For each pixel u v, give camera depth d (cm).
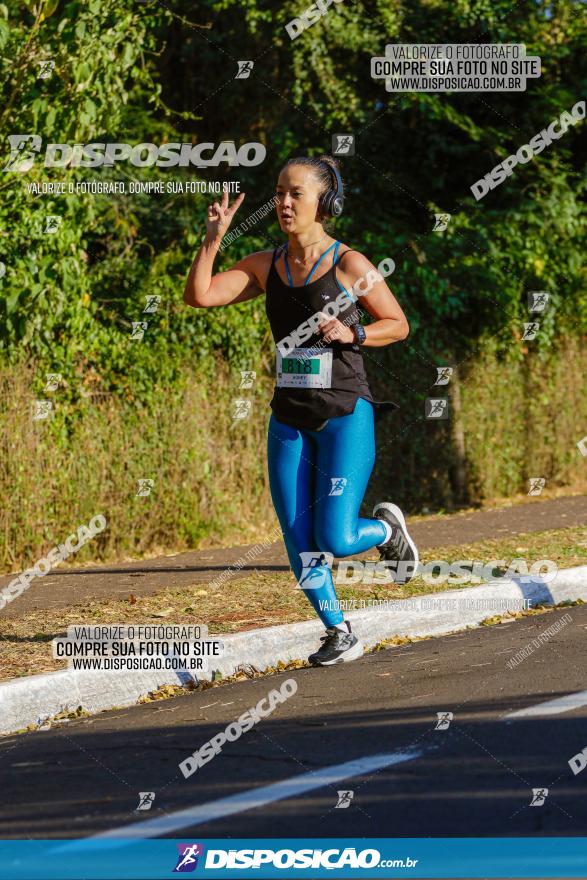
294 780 800
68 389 1836
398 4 2681
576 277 2714
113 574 1702
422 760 826
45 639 1227
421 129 2697
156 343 1969
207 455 2033
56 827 739
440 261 2484
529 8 2719
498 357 2583
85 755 895
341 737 897
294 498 1144
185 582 1588
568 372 2759
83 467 1850
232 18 2733
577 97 2733
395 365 2373
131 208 2372
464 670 1104
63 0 1952
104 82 1741
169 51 2780
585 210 2736
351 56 2681
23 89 1714
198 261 1096
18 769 868
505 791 757
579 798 742
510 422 2623
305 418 1117
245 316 2091
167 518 1972
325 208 1089
